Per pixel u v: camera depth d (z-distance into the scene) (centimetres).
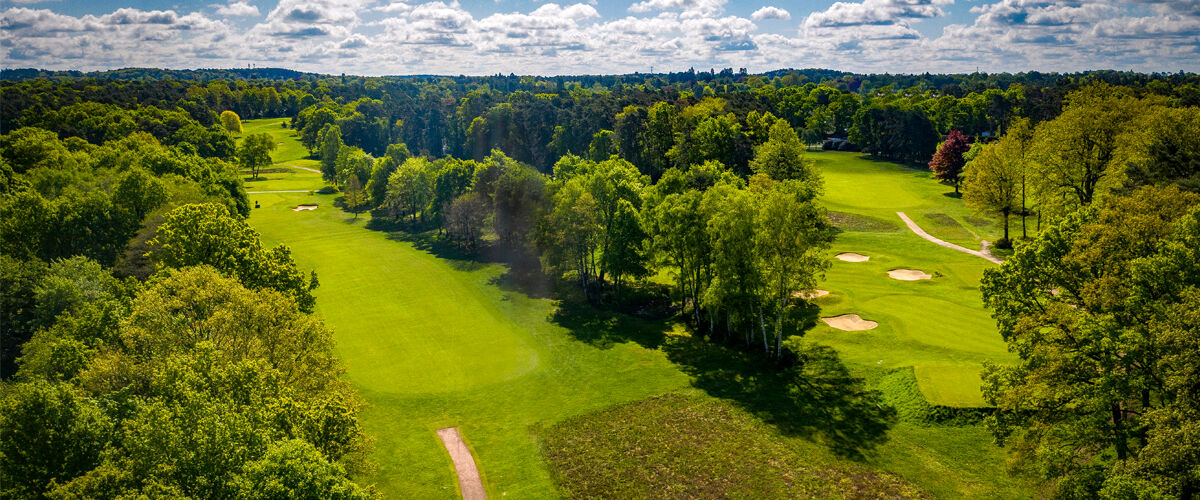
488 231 9612
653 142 13050
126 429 2334
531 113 17162
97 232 6569
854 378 4512
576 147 15538
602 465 3694
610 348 5447
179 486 2067
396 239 9731
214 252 4681
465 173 9806
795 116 19062
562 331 5884
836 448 3700
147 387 3047
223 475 2117
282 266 4900
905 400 4072
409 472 3681
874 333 5172
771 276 4856
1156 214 3297
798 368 4769
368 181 12194
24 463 2294
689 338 5628
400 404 4509
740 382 4641
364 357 5331
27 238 6228
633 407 4362
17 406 2350
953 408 3847
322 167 15712
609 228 6981
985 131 17025
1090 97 8606
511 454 3862
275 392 2927
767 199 4812
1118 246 3022
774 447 3753
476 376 4950
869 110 15812
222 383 2642
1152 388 2538
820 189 9912
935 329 5122
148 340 3250
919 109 15662
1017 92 17862
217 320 3291
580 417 4266
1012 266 3434
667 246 5841
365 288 7244
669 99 18900
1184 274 2594
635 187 8069
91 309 3875
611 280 7331
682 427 4053
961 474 3388
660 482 3500
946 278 6481
